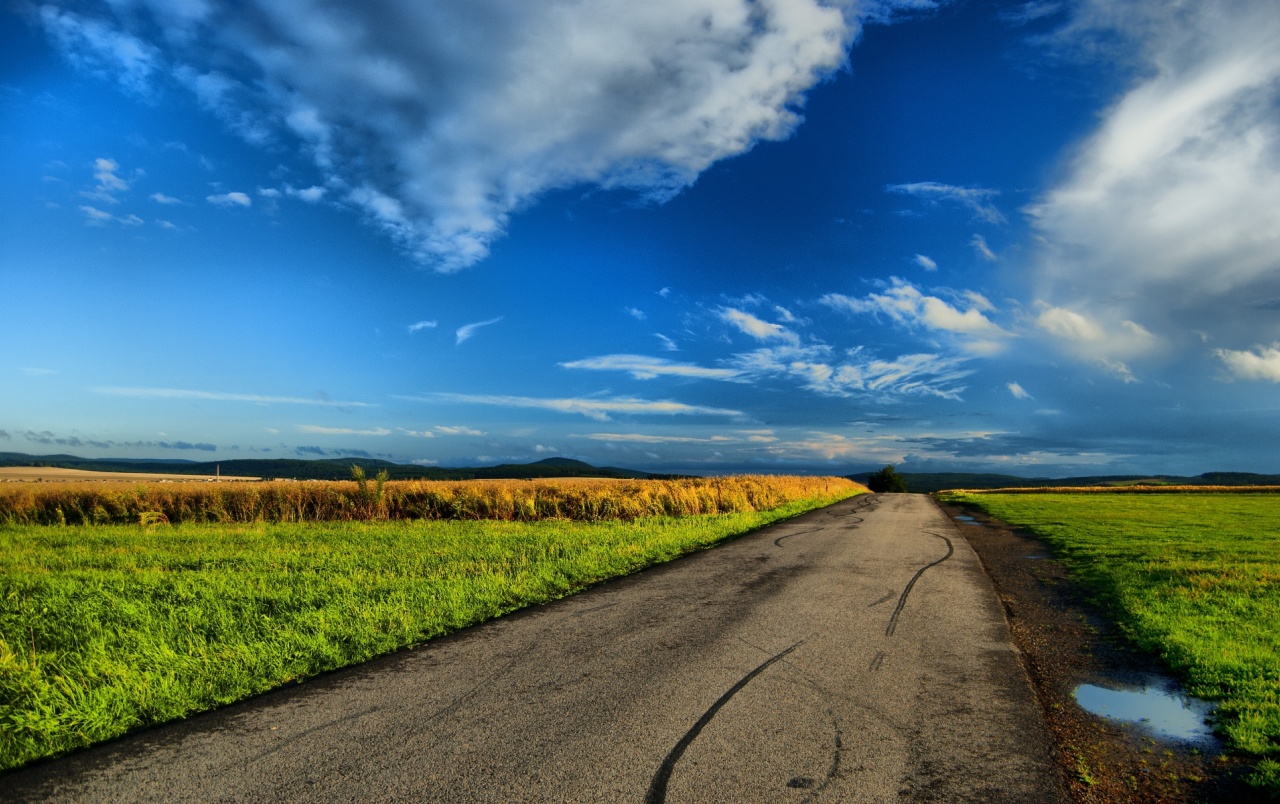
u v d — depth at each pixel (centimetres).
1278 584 898
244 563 1062
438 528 1656
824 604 795
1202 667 559
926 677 532
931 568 1084
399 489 2114
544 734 415
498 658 573
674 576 985
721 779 357
